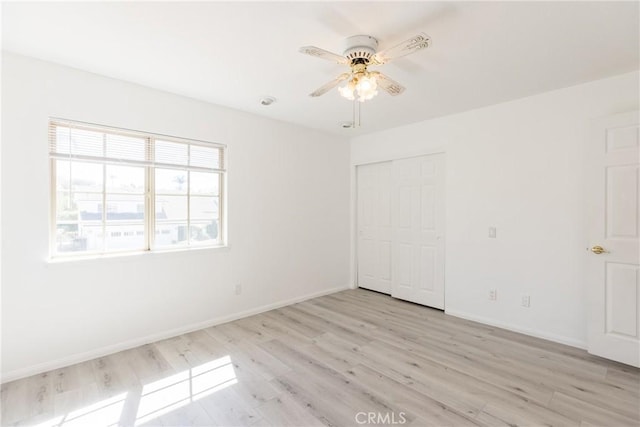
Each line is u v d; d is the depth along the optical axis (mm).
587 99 2768
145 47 2193
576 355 2674
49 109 2430
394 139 4316
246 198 3658
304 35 2027
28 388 2193
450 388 2193
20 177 2326
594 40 2066
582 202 2809
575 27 1920
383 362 2564
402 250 4301
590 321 2654
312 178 4387
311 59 2352
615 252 2520
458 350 2781
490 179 3375
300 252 4250
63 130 2543
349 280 4973
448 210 3727
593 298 2637
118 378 2328
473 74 2602
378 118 3865
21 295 2334
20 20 1868
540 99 3033
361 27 1937
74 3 1705
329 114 3711
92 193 2715
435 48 2178
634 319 2439
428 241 4012
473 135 3508
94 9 1764
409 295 4223
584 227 2801
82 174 2662
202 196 3373
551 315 2988
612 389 2170
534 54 2262
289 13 1798
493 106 3348
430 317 3629
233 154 3533
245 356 2672
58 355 2480
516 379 2303
